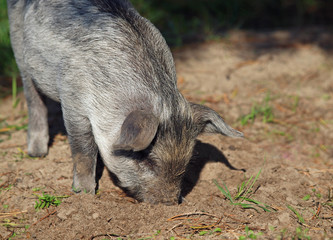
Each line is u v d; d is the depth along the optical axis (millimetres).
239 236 5484
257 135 8719
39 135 7539
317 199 6625
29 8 6797
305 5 14766
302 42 12320
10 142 8016
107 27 6078
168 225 5648
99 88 5836
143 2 13008
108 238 5586
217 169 7219
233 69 10984
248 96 9930
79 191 6492
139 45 5992
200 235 5520
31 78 7016
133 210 5887
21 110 9219
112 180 6941
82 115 6070
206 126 6094
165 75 5891
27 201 6344
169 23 12680
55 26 6367
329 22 13859
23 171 7098
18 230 5844
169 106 5676
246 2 14422
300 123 9211
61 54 6188
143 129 4984
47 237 5609
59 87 6219
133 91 5723
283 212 5941
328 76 10734
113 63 5871
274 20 13945
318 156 8188
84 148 6324
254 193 6629
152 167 5781
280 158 7852
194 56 11523
